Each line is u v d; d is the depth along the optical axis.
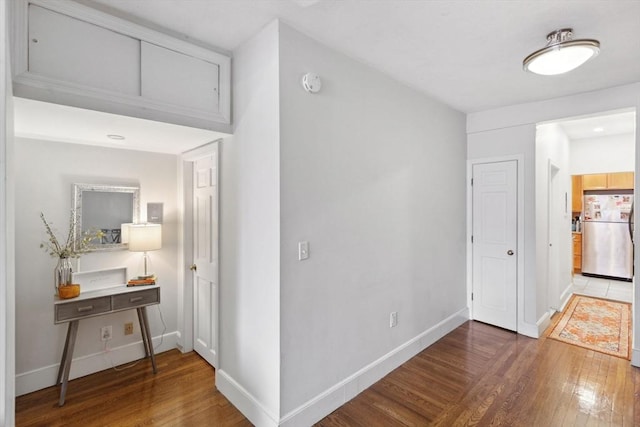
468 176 3.86
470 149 3.84
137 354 2.85
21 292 2.29
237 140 2.24
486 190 3.73
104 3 1.71
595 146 5.19
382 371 2.57
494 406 2.19
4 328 0.92
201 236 2.90
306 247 2.01
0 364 0.91
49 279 2.40
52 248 2.40
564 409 2.16
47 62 1.58
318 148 2.08
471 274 3.88
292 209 1.93
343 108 2.26
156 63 1.94
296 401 1.95
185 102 2.06
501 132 3.59
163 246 3.01
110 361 2.71
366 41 2.10
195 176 2.98
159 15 1.83
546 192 3.71
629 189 5.43
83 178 2.56
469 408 2.17
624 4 1.72
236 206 2.25
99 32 1.74
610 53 2.28
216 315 2.45
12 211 1.23
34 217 2.34
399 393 2.35
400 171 2.79
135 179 2.84
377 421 2.05
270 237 1.92
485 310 3.76
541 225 3.52
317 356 2.08
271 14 1.82
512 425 2.00
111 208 2.70
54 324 2.41
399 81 2.78
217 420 2.07
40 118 1.85
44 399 2.26
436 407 2.19
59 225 2.44
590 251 5.98
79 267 2.54
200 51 2.12
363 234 2.43
